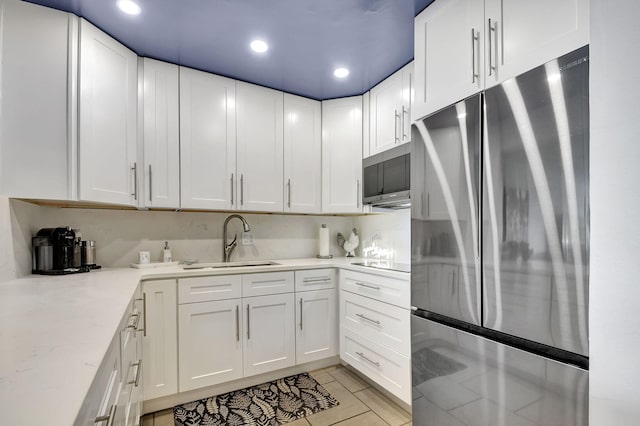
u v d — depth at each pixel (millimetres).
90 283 1562
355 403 2061
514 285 1178
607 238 830
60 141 1684
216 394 2158
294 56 2189
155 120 2195
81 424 488
